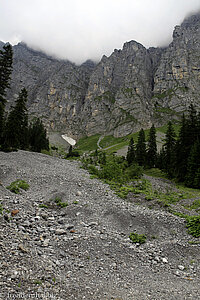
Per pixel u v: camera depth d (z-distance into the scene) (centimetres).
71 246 1105
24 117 5928
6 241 920
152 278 941
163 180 4562
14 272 725
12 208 1362
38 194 1955
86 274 880
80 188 2264
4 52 4462
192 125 4834
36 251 947
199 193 3109
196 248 1246
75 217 1551
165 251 1219
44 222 1354
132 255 1139
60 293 699
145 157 7188
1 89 4434
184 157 4659
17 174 2394
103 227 1443
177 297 784
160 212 1752
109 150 16188
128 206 1848
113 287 814
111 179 3294
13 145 5275
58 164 4134
